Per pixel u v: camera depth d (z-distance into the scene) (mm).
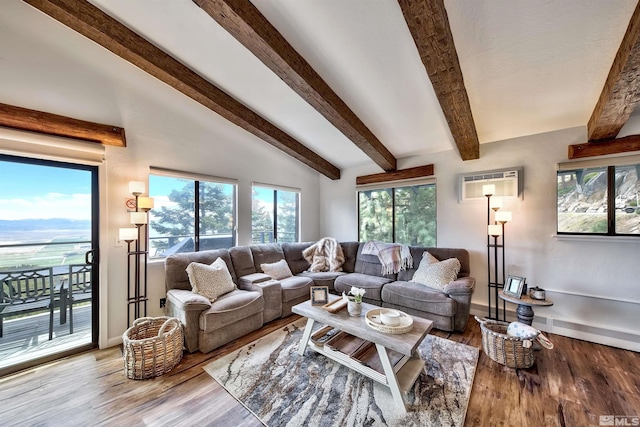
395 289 3225
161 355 2090
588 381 1974
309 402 1769
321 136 3875
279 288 3275
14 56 2117
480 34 1865
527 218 3072
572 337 2752
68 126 2352
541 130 2984
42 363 2256
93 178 2619
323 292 2498
